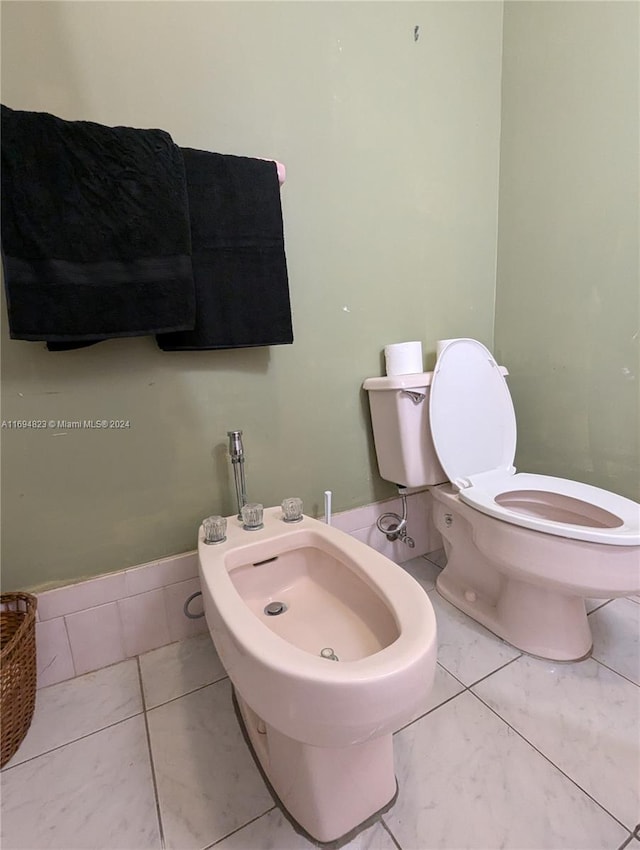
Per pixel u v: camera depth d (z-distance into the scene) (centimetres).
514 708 96
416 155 134
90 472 103
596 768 82
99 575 108
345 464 139
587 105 124
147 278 89
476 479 127
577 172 129
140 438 107
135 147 86
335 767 70
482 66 142
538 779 81
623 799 77
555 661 108
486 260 155
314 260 123
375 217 130
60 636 105
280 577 102
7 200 78
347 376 134
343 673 55
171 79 99
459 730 91
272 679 58
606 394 131
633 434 126
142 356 105
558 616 109
